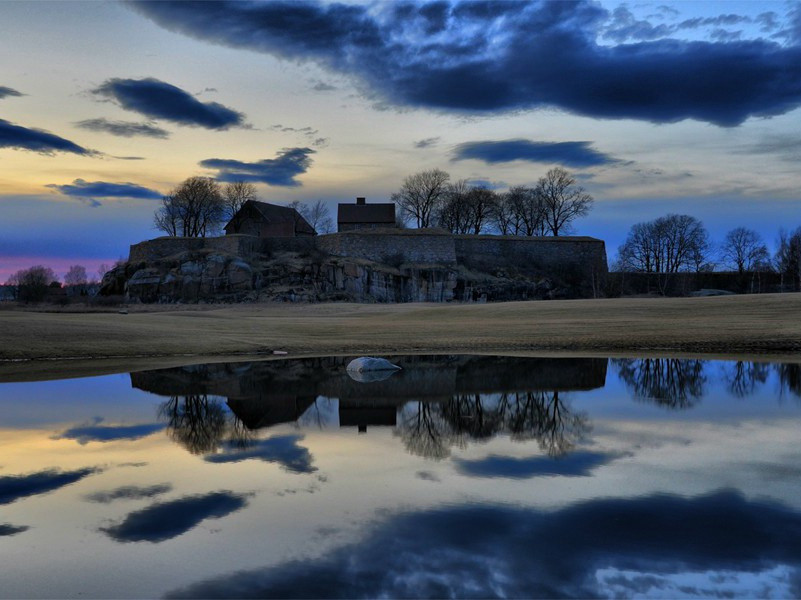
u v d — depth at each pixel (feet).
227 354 108.47
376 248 299.79
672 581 22.39
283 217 342.64
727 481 34.24
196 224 344.90
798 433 47.09
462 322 162.30
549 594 21.52
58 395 66.13
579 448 41.98
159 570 23.45
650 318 157.07
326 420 52.75
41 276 449.89
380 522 28.09
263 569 23.48
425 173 390.63
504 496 31.71
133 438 45.44
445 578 22.67
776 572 23.07
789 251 379.96
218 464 38.11
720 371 86.38
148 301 259.80
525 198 393.29
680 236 399.44
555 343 120.98
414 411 56.95
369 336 131.95
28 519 28.71
